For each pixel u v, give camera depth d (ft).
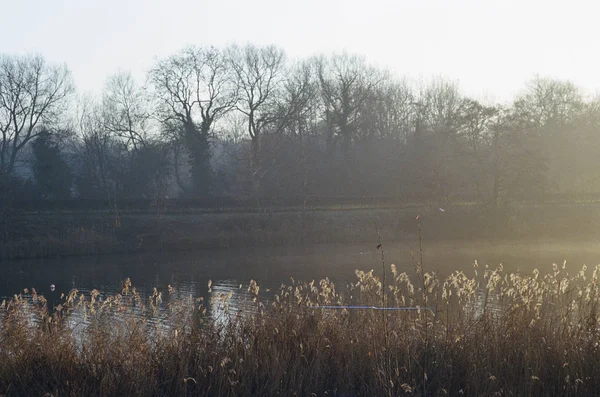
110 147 194.59
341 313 35.06
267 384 29.43
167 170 184.65
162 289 86.17
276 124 188.65
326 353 31.86
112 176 184.75
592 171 200.54
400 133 221.25
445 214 150.00
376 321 32.96
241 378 29.86
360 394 29.76
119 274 104.17
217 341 32.76
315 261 113.19
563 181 206.59
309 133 207.72
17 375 30.04
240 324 33.96
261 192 180.65
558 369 28.99
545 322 32.19
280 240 144.77
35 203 147.54
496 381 28.30
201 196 182.50
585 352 29.68
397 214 157.28
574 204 173.58
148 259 123.54
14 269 111.45
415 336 31.53
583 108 219.00
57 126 174.19
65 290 88.12
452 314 35.40
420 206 163.73
